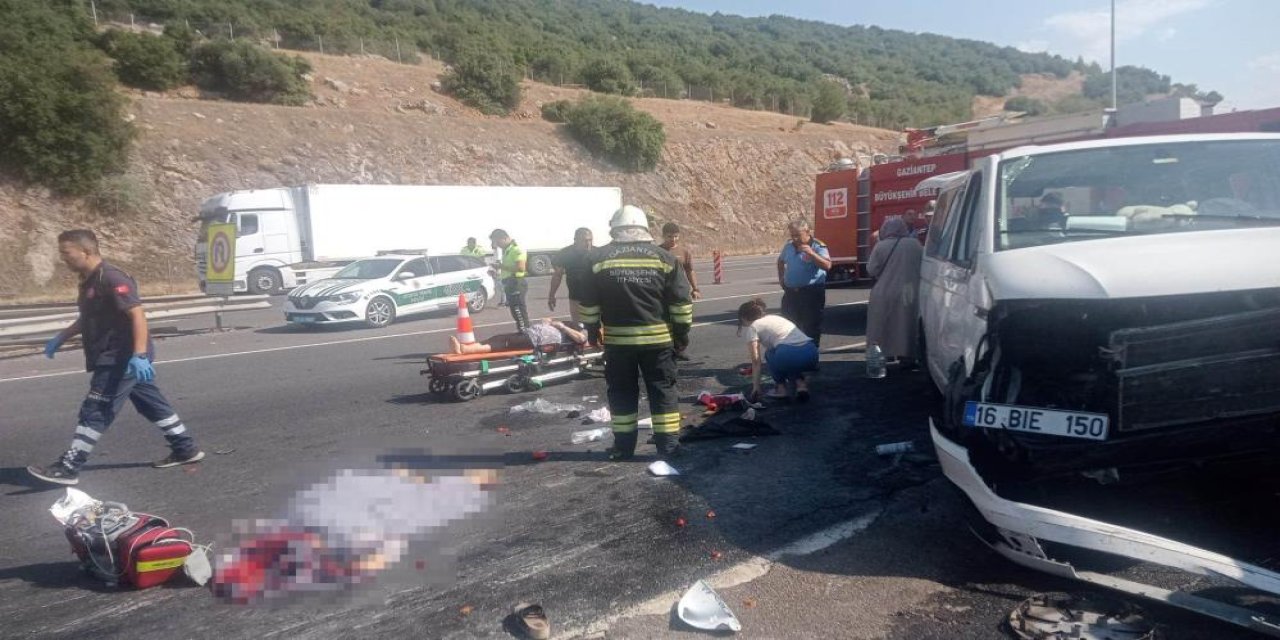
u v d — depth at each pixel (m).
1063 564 4.02
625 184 48.53
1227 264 4.17
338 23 62.53
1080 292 4.22
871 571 4.53
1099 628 3.81
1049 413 4.27
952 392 4.73
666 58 82.19
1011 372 4.53
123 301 6.35
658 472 6.17
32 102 30.56
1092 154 5.67
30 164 30.91
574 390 9.49
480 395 9.33
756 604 4.20
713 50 113.25
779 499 5.62
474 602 4.25
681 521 5.25
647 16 132.12
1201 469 4.39
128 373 6.55
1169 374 4.18
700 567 4.62
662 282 6.41
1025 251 4.84
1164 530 4.66
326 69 51.91
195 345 15.15
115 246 31.27
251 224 27.25
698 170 52.06
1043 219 5.27
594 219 35.81
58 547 5.24
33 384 11.47
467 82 53.88
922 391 8.60
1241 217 4.98
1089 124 12.46
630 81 67.88
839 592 4.31
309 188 27.75
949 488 5.71
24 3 39.50
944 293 6.31
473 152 44.12
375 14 74.44
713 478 6.09
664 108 64.94
